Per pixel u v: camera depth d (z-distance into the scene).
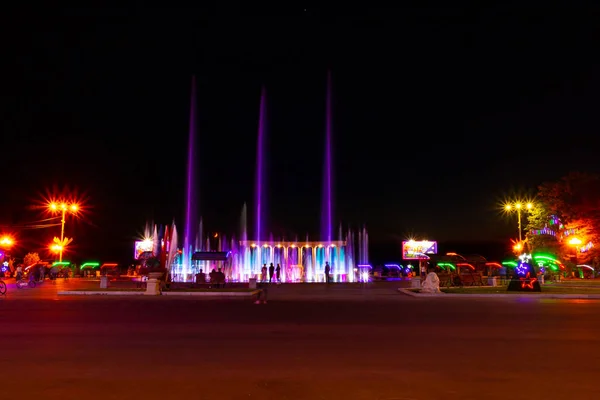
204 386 7.86
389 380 8.24
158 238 56.88
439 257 45.25
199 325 15.02
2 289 30.73
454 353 10.52
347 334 13.20
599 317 17.38
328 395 7.39
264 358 9.98
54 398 7.25
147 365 9.34
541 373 8.74
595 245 51.88
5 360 9.77
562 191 53.78
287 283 45.28
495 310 20.12
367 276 54.66
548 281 44.81
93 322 15.72
